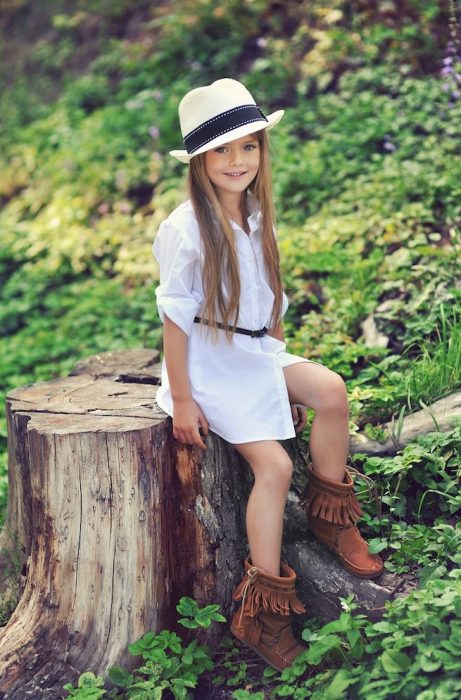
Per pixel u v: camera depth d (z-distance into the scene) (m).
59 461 2.74
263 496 2.68
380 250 4.40
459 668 2.23
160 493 2.79
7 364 5.16
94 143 6.89
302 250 4.76
